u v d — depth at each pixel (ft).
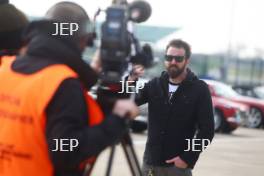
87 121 10.42
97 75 10.67
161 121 19.03
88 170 10.89
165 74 19.29
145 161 19.39
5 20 12.71
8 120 10.52
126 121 10.46
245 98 86.63
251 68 169.27
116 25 10.18
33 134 10.25
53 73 10.21
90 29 11.07
